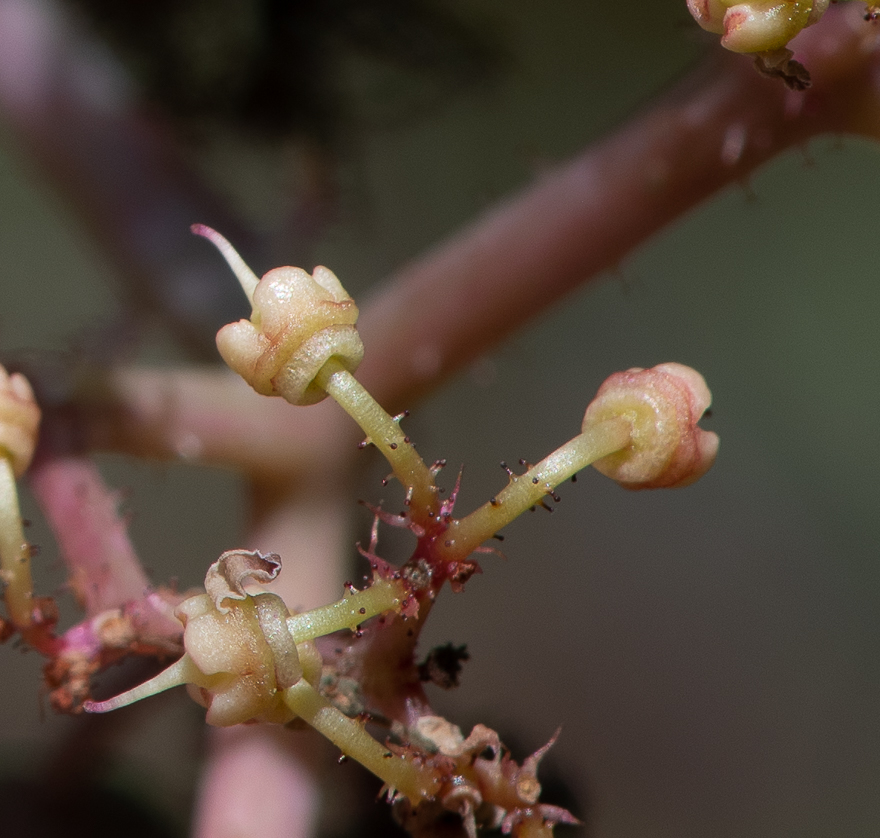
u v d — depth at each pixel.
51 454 0.07
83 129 0.09
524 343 0.15
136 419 0.07
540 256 0.07
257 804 0.07
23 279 0.15
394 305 0.07
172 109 0.09
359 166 0.09
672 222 0.07
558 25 0.13
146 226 0.09
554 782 0.08
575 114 0.14
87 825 0.08
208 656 0.05
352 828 0.08
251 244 0.09
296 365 0.05
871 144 0.07
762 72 0.06
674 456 0.06
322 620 0.05
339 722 0.05
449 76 0.09
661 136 0.07
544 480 0.06
